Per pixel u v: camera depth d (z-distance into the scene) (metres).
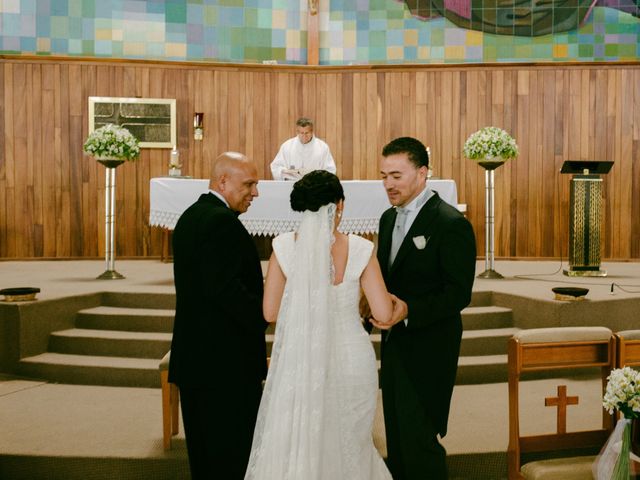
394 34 9.68
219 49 9.65
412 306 2.73
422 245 2.87
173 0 9.51
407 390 2.88
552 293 5.95
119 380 5.16
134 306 6.07
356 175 9.53
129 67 9.26
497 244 9.44
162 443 3.93
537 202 9.38
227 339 2.97
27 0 9.23
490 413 4.45
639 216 9.27
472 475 3.77
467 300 2.83
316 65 9.57
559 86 9.31
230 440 2.96
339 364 2.56
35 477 3.75
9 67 9.05
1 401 4.75
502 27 9.59
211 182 3.19
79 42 9.34
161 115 9.32
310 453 2.43
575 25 9.53
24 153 9.12
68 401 4.76
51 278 7.14
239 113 9.47
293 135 9.55
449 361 2.91
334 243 2.62
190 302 2.99
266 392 2.59
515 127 9.37
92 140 6.88
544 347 3.14
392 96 9.46
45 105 9.12
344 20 9.72
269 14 9.70
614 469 2.71
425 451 2.86
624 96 9.24
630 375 2.67
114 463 3.72
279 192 6.95
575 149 9.33
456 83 9.40
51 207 9.19
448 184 7.10
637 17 9.49
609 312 5.57
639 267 8.50
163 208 6.92
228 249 2.88
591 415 4.41
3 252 9.12
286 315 2.54
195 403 3.00
